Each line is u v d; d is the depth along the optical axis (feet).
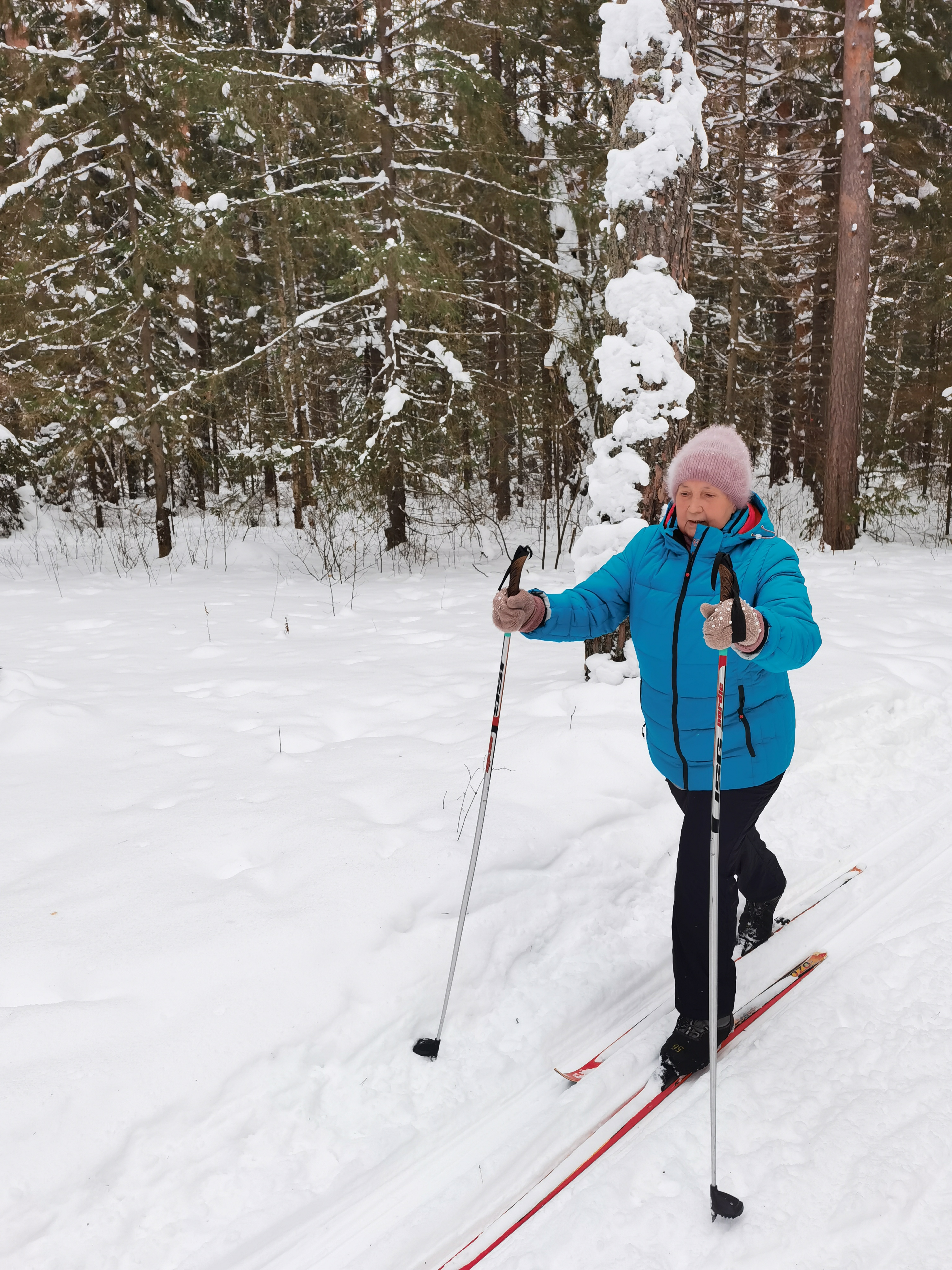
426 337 35.35
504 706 14.61
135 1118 6.09
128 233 41.16
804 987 8.11
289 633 22.07
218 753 12.88
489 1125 6.54
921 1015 7.62
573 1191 5.97
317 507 37.78
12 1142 5.73
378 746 12.79
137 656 19.69
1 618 24.80
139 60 34.40
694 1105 6.71
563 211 35.70
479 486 43.14
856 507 35.35
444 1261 5.46
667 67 13.84
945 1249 5.38
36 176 35.55
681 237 14.21
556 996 7.92
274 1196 5.82
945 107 40.42
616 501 14.08
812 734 13.46
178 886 8.79
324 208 30.68
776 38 40.68
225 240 31.78
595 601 7.31
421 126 32.09
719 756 6.05
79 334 37.68
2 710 14.17
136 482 54.90
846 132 33.24
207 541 38.78
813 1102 6.70
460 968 7.93
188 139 39.50
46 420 39.29
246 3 44.04
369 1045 7.11
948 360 43.47
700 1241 5.49
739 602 5.48
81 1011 6.79
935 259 42.37
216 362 49.01
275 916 8.08
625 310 14.07
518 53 34.91
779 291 45.03
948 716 14.40
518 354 43.73
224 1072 6.55
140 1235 5.50
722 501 6.60
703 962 6.98
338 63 35.32
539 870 9.60
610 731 12.37
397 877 8.77
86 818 10.60
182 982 7.24
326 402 47.44
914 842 10.69
